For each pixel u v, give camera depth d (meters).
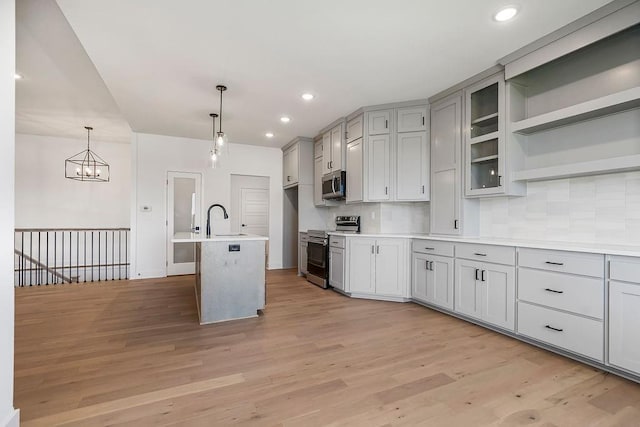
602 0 2.05
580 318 2.20
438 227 3.66
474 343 2.58
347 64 2.93
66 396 1.80
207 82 3.31
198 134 5.47
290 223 6.58
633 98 2.08
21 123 5.25
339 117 4.55
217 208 5.95
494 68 2.98
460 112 3.39
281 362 2.24
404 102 3.92
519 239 3.09
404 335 2.76
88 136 6.07
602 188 2.54
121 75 3.14
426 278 3.57
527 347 2.50
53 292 4.36
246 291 3.27
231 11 2.16
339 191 4.55
